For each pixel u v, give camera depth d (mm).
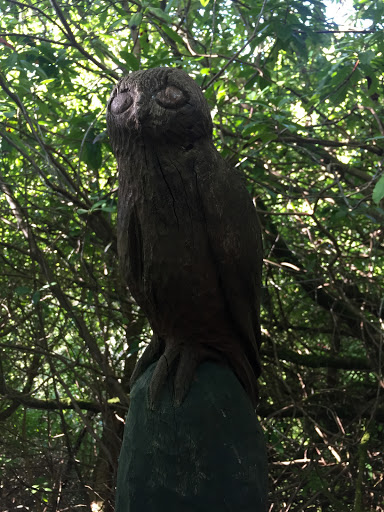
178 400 1380
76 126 2760
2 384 3168
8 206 3430
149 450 1384
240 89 3387
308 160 3465
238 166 2762
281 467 3100
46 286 2693
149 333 3568
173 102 1381
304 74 3748
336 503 2561
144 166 1399
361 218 3531
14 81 3062
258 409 3350
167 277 1396
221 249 1399
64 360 3000
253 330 1556
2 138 2799
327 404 3385
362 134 3797
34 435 3596
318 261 3330
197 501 1313
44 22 3455
